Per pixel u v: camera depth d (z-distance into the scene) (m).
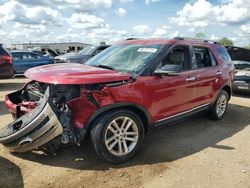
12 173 4.04
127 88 4.35
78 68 4.63
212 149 5.12
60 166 4.27
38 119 3.91
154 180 3.98
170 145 5.23
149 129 4.86
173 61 5.17
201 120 6.85
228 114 7.55
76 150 4.78
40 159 4.46
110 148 4.27
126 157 4.43
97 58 5.60
